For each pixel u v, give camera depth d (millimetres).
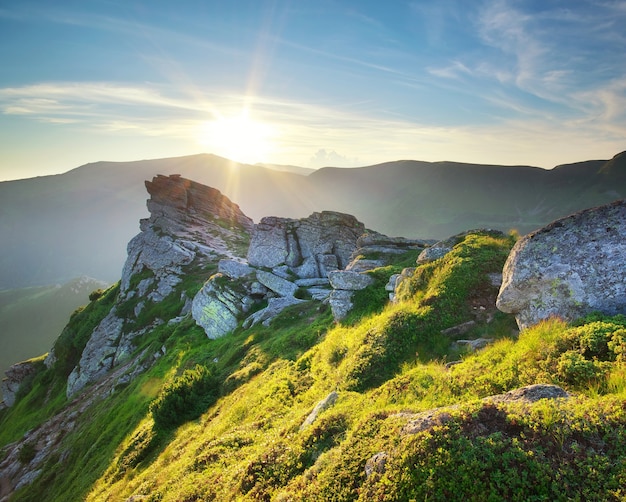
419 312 17328
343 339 21219
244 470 12320
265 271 49062
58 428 52188
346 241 54344
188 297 68875
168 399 25844
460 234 27156
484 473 6824
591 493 6035
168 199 105688
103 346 72062
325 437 11492
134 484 20359
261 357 27969
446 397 10844
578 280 12492
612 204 13109
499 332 14633
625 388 8172
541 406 7727
